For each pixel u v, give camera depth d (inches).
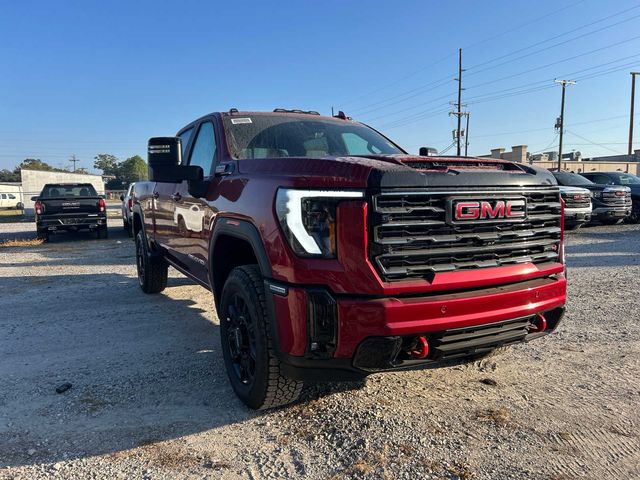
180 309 237.8
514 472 100.0
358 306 101.1
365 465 102.6
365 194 101.5
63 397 138.2
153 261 246.7
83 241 601.0
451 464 102.8
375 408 128.0
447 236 108.2
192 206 171.0
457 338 108.8
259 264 115.6
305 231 105.7
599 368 153.9
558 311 128.4
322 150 168.2
